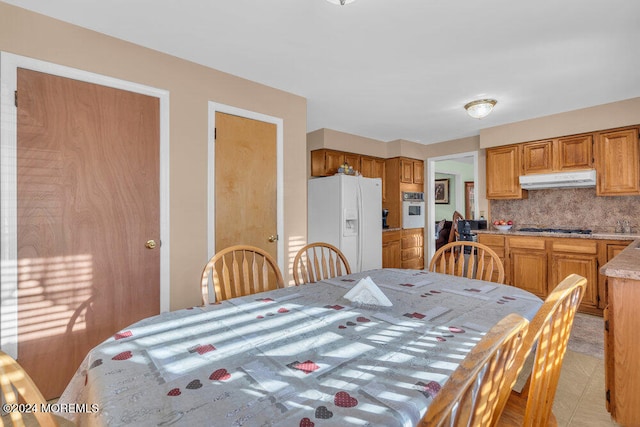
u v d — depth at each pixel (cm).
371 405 66
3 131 170
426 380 75
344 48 221
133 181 212
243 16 184
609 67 250
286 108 300
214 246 250
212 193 250
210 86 250
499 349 49
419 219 534
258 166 279
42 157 182
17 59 174
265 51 225
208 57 234
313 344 96
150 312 217
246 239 270
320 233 410
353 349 92
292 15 183
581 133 347
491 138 420
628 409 146
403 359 85
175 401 68
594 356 229
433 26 195
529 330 66
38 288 180
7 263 171
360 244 405
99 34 200
